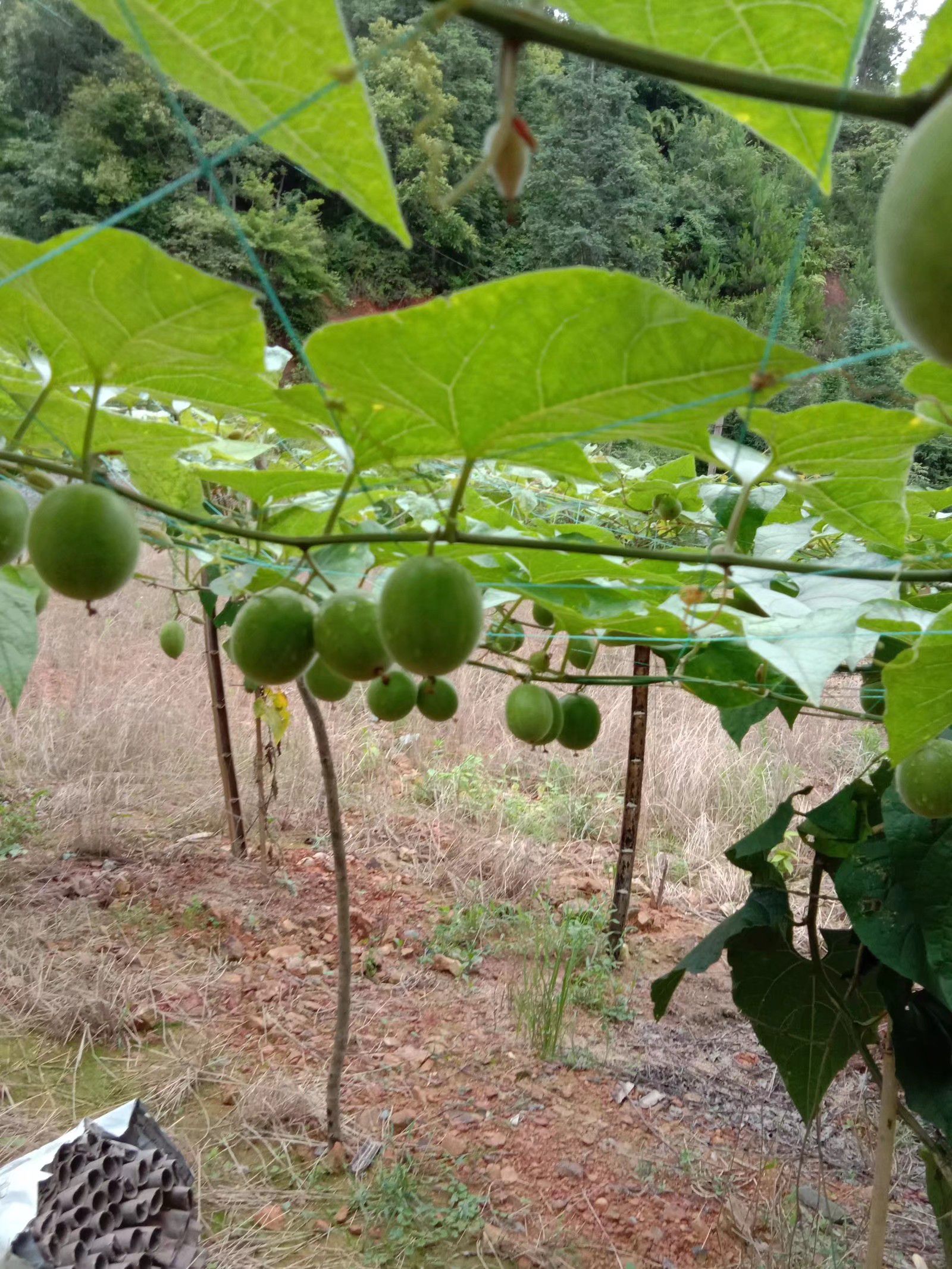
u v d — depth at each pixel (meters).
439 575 1.13
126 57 13.30
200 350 1.08
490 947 4.87
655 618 1.79
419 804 6.55
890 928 2.12
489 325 0.93
